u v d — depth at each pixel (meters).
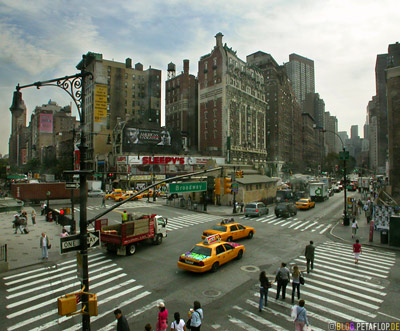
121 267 15.19
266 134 118.62
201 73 92.69
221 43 87.44
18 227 23.88
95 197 52.81
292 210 33.81
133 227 17.72
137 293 11.77
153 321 9.45
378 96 137.00
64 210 26.30
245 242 20.80
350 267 15.14
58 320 9.74
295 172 129.12
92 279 13.43
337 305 10.62
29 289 12.37
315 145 195.88
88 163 81.69
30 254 17.53
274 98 117.50
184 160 72.88
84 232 8.02
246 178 44.81
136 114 96.31
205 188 17.73
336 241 21.52
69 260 16.58
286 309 10.34
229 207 40.62
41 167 102.50
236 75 89.56
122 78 93.94
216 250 14.86
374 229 24.94
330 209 40.53
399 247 19.61
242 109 92.00
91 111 76.69
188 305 10.66
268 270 14.64
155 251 18.36
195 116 108.50
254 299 11.18
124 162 63.75
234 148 86.19
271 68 118.81
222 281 13.09
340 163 126.94
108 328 9.14
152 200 48.50
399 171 38.44
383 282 12.94
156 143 74.00
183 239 21.61
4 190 63.66
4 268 14.69
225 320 9.51
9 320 9.77
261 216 33.53
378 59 138.38
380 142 134.75
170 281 13.12
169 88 113.31
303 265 15.43
